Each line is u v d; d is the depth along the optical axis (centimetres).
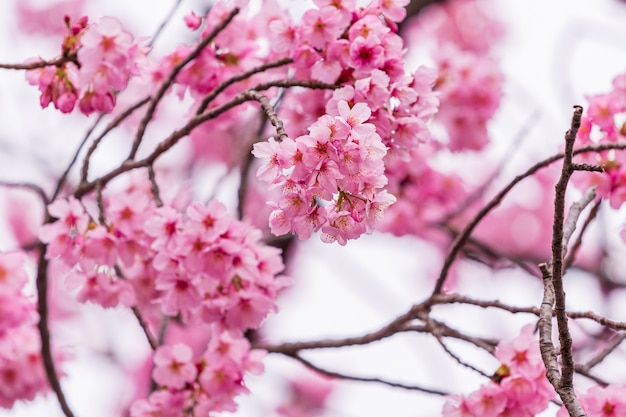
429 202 866
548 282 448
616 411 487
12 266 625
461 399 517
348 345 635
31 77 525
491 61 827
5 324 627
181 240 493
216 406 566
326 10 474
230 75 565
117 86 511
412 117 474
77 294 557
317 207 394
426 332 575
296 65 510
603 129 561
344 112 386
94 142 591
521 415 516
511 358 516
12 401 673
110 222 542
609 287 997
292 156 382
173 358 561
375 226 392
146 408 564
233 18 556
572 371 406
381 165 387
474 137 838
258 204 966
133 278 567
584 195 530
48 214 620
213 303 512
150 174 557
